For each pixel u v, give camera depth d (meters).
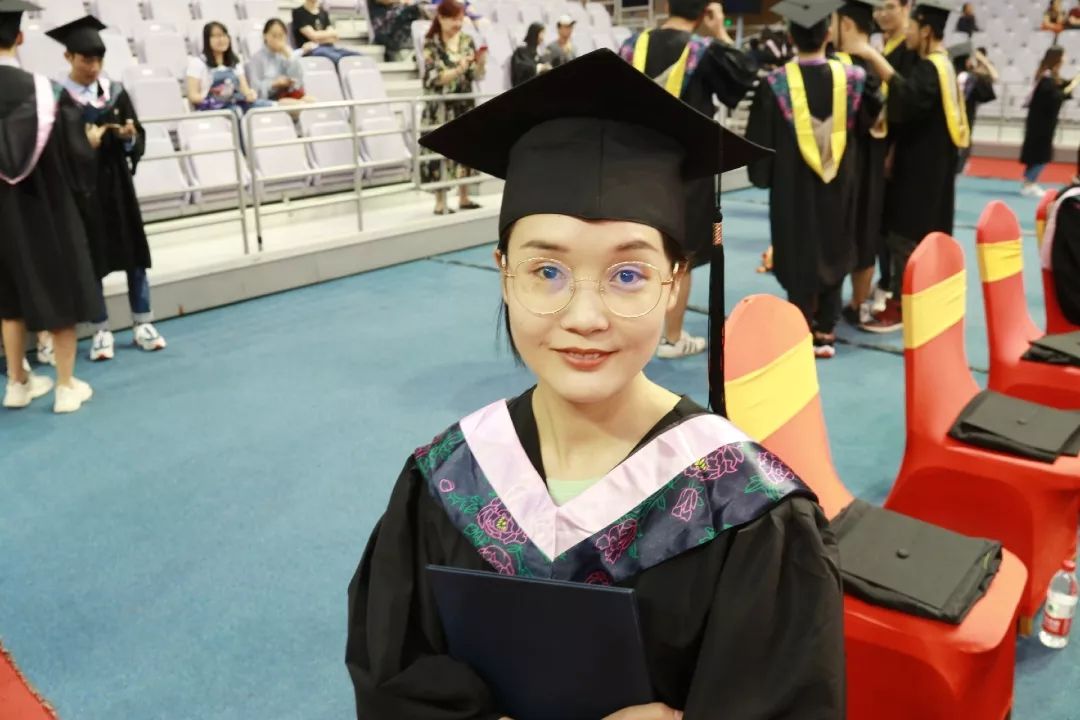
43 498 3.31
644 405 1.05
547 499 1.03
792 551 0.99
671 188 1.01
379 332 5.27
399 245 6.92
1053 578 2.49
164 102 6.67
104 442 3.79
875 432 3.79
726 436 1.03
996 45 13.40
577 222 0.94
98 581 2.77
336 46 8.61
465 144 1.17
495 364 4.70
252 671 2.36
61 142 3.89
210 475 3.48
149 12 8.91
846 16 4.54
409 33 9.72
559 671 0.99
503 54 9.89
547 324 0.95
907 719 1.74
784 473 1.02
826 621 0.97
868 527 1.96
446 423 3.95
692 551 0.98
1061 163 11.16
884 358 4.77
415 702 1.05
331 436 3.83
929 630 1.67
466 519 1.05
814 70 4.29
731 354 1.78
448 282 6.41
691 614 0.98
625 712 0.97
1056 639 2.38
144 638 2.50
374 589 1.12
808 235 4.47
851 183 4.53
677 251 1.01
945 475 2.45
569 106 1.03
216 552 2.93
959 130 4.70
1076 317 3.55
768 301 1.94
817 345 4.80
